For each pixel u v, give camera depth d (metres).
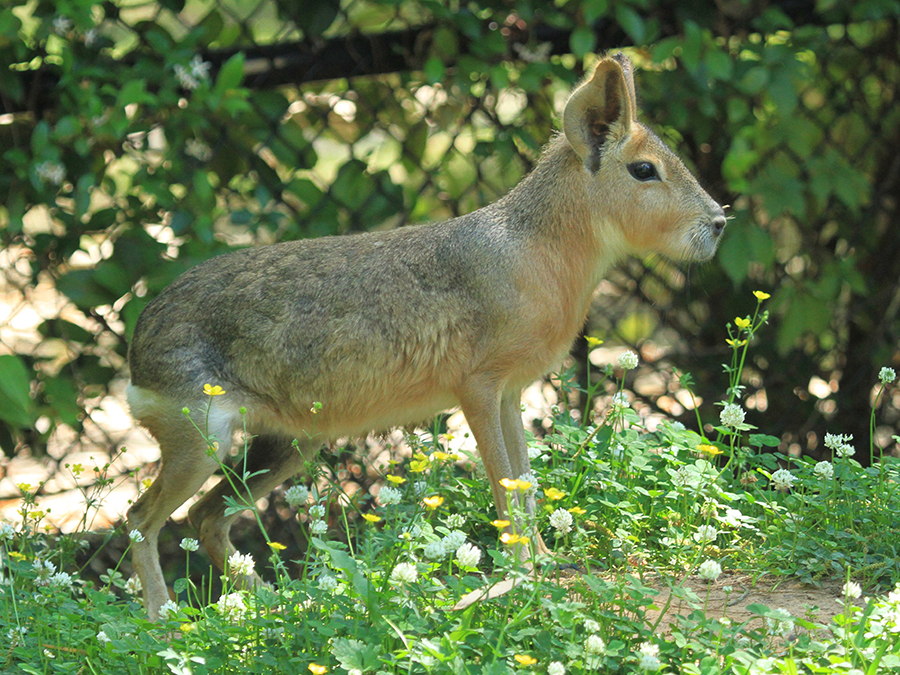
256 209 9.04
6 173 8.52
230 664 4.78
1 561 5.89
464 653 4.59
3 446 8.69
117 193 8.91
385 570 5.14
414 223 9.23
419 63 9.12
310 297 6.66
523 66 9.27
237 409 6.67
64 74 8.19
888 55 10.16
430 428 7.99
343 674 4.46
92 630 5.29
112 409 10.38
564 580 6.10
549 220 6.70
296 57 8.95
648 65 9.64
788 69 9.23
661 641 4.54
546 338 6.70
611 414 7.11
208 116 8.68
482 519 6.79
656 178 6.73
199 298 6.75
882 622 4.64
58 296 8.52
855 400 10.65
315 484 6.39
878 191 10.31
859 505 6.52
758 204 9.95
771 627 5.04
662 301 10.29
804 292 9.83
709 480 6.39
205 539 7.12
